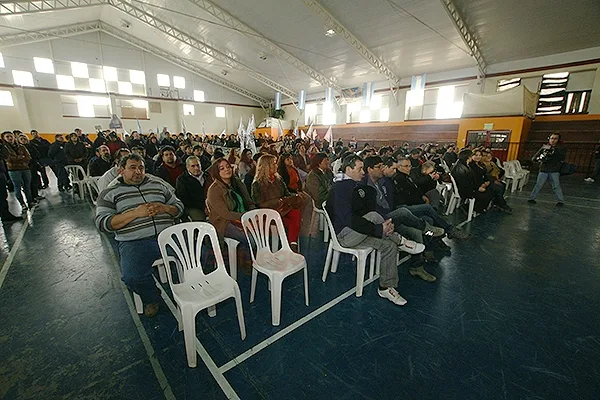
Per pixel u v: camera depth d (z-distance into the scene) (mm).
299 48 11586
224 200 2449
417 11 7812
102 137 7086
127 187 2170
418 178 3707
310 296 2354
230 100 20703
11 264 2799
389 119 14406
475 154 4336
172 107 18375
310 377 1561
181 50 15609
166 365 1630
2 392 1436
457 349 1765
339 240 2389
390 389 1489
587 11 7008
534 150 9805
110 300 2234
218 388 1486
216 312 2129
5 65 13188
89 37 15156
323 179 3510
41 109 14273
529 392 1467
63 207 4871
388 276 2254
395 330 1938
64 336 1835
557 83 9547
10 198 5574
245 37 11445
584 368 1614
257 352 1735
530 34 8445
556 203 5285
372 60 11453
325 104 17922
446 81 12102
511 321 2027
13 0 8500
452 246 3344
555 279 2605
